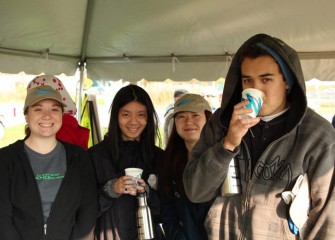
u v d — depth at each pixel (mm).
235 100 1390
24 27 3299
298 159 1141
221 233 1308
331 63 3711
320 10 2775
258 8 2822
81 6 2963
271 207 1171
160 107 7055
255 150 1281
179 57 4113
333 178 1098
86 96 3797
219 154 1219
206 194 1341
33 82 2570
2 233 1650
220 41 3656
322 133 1126
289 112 1219
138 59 4207
